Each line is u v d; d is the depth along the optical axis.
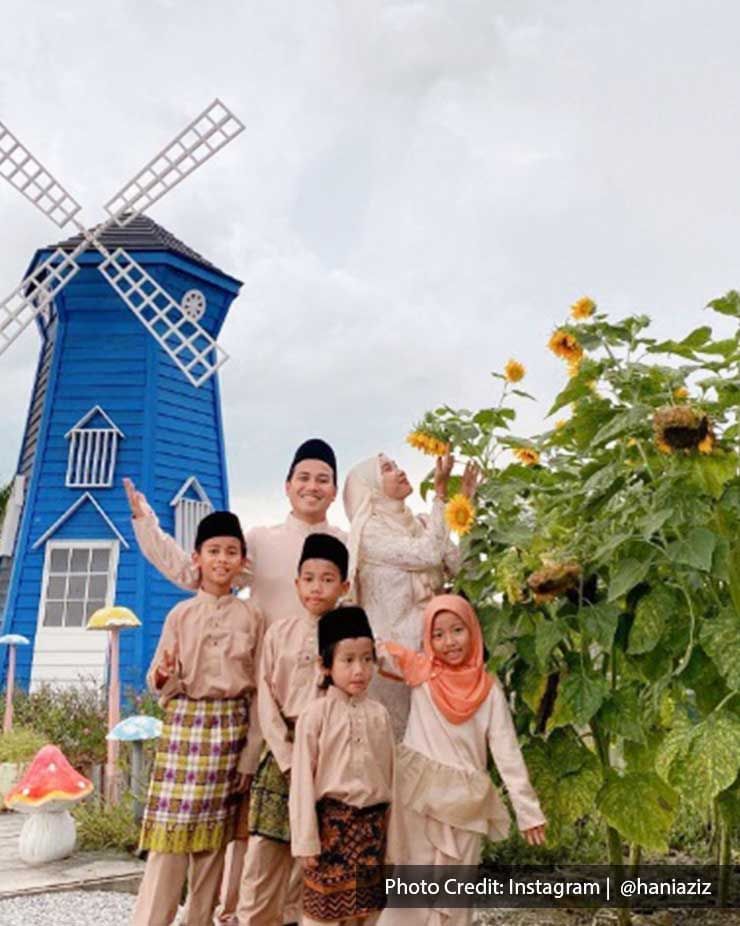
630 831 3.46
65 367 14.64
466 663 3.71
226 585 3.96
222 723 3.78
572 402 3.90
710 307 3.69
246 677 3.87
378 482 4.31
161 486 14.02
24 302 14.59
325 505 4.29
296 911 3.91
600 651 3.83
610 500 3.66
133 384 14.41
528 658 3.62
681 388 3.55
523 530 3.79
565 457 4.27
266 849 3.65
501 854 4.86
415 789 3.56
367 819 3.33
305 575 3.75
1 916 5.01
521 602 3.68
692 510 3.26
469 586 4.02
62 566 13.81
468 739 3.61
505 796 4.38
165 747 3.77
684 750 3.04
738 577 3.30
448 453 4.02
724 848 4.29
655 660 3.46
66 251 14.88
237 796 3.85
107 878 5.70
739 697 3.27
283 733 3.61
